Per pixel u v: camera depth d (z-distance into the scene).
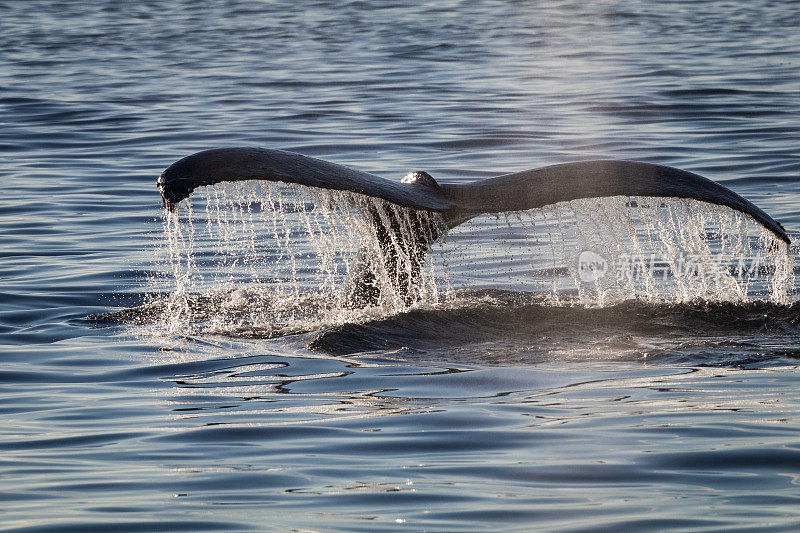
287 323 38.28
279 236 54.81
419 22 154.88
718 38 129.00
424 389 30.28
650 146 72.00
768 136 74.00
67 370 33.81
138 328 38.78
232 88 98.69
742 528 20.81
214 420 28.33
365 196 35.78
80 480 24.27
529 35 137.25
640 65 108.38
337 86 99.19
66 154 73.44
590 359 32.66
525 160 68.62
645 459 24.64
